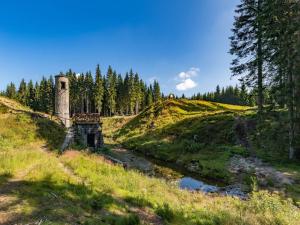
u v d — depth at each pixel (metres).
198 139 38.50
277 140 29.06
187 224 11.67
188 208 14.00
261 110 31.53
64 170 17.47
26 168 16.22
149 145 42.25
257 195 14.85
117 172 19.55
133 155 38.34
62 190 12.65
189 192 18.56
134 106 105.31
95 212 11.31
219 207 14.13
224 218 12.04
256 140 31.81
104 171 19.12
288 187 19.44
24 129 29.80
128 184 16.70
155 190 16.84
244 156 28.58
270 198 13.75
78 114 34.81
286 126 29.58
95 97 97.88
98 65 98.38
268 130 31.73
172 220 12.21
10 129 28.62
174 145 39.19
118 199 13.81
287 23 24.62
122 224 10.41
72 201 11.80
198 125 43.09
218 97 146.75
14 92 115.00
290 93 24.58
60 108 43.75
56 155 22.16
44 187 12.73
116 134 63.62
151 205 13.79
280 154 27.28
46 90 102.12
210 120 43.06
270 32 26.39
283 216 11.84
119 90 103.38
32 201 10.79
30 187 12.48
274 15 25.41
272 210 12.66
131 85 100.44
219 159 29.09
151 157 37.31
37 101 104.44
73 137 30.92
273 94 27.39
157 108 66.88
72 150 24.12
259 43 30.73
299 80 24.08
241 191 19.89
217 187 21.83
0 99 42.19
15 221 8.91
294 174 21.45
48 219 9.38
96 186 14.93
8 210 9.67
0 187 12.12
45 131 31.14
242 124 36.50
